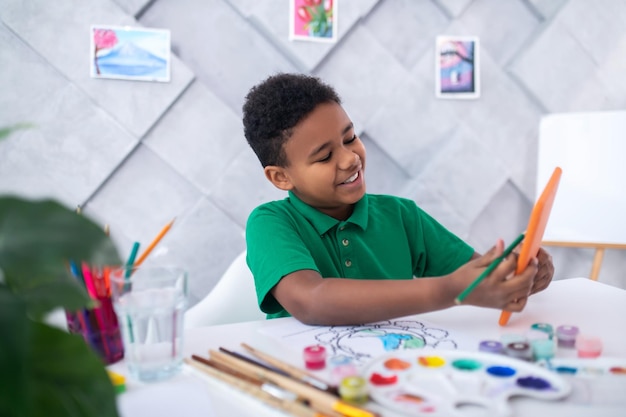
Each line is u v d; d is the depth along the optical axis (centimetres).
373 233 97
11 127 29
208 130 165
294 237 85
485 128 186
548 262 80
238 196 170
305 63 168
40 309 29
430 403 46
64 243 27
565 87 190
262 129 94
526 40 190
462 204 185
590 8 189
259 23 165
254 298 111
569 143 172
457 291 65
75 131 155
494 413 44
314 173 90
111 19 155
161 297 55
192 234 168
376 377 50
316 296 70
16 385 24
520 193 194
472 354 55
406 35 179
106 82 156
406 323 70
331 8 168
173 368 55
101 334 58
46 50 152
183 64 161
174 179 166
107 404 29
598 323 69
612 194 168
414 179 182
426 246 104
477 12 184
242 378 52
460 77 181
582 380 50
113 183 162
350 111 175
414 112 179
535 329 65
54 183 155
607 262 201
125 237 164
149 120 160
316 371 54
